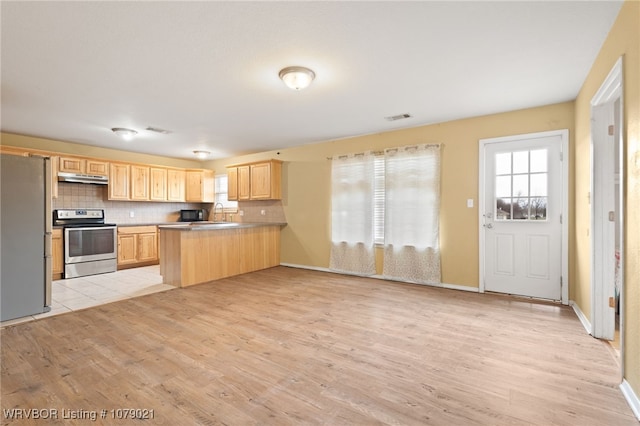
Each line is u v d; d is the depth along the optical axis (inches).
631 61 73.4
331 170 221.8
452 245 173.6
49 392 75.8
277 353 97.0
